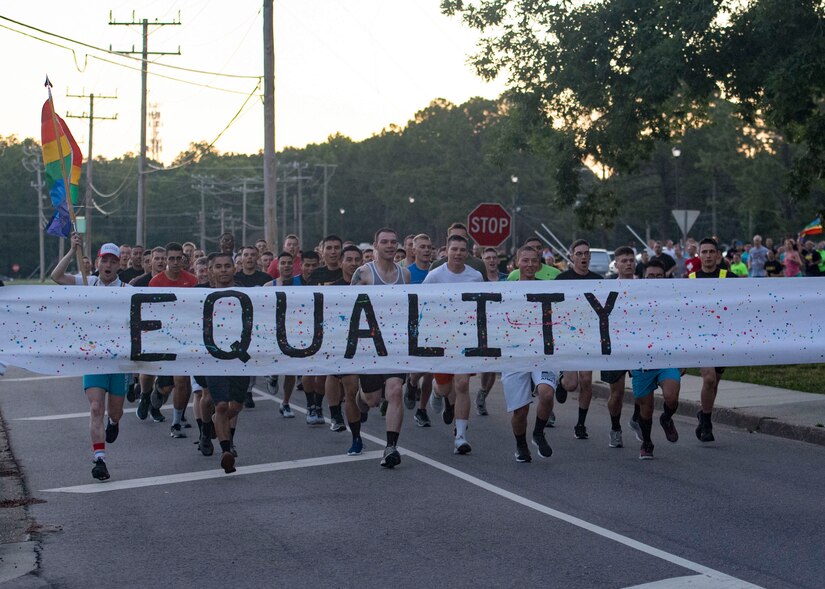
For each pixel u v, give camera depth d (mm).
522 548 6984
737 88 19453
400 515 7984
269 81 26031
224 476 9625
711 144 70062
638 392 10297
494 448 11078
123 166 129875
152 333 9672
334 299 9914
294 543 7191
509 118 22859
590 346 10039
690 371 17703
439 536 7328
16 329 9500
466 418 10688
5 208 115938
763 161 62312
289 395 13516
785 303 10078
